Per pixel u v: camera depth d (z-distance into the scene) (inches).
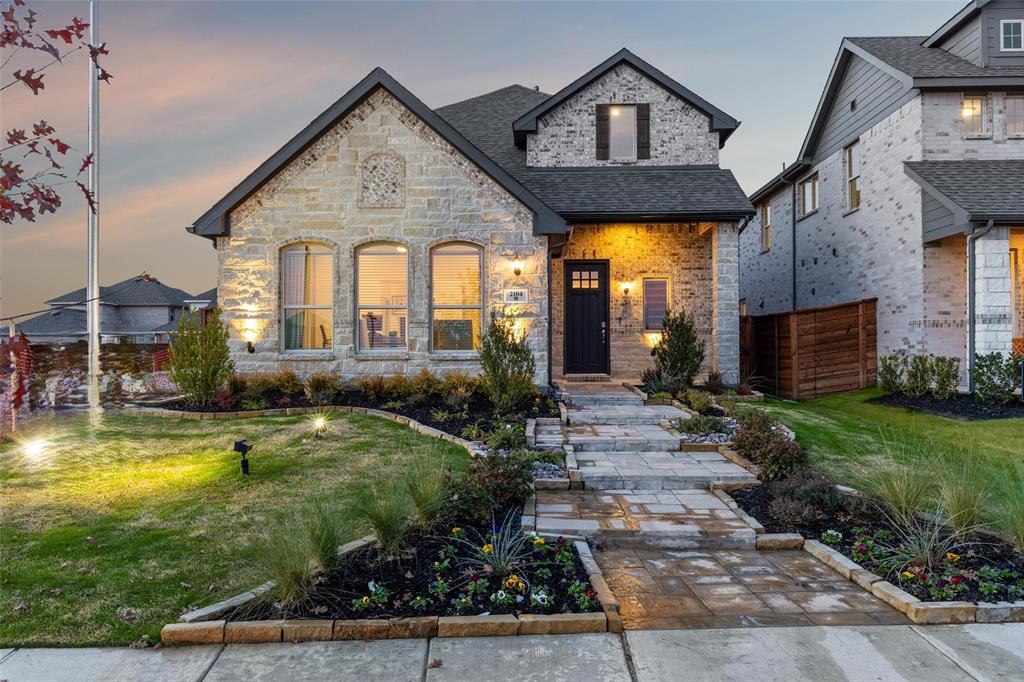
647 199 530.6
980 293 454.6
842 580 181.2
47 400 459.5
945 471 237.0
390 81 468.1
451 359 478.0
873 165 586.2
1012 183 478.6
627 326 574.6
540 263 478.3
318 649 137.9
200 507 230.4
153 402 457.4
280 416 411.2
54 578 169.0
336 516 194.4
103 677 125.6
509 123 699.4
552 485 273.4
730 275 533.0
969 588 164.9
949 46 582.9
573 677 127.1
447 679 126.0
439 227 478.3
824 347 558.6
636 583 179.5
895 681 125.6
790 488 244.1
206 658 133.7
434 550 188.2
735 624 151.8
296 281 487.5
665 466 299.0
